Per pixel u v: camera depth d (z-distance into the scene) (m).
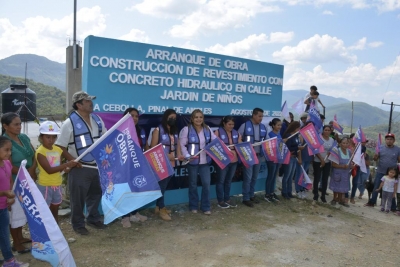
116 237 5.12
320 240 5.59
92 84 5.71
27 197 3.55
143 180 4.26
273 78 8.24
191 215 6.32
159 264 4.39
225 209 6.79
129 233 5.31
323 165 7.77
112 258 4.45
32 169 4.48
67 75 7.05
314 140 7.29
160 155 5.44
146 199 4.21
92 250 4.62
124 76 6.00
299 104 11.09
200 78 6.98
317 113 8.49
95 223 5.37
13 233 4.36
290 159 7.68
